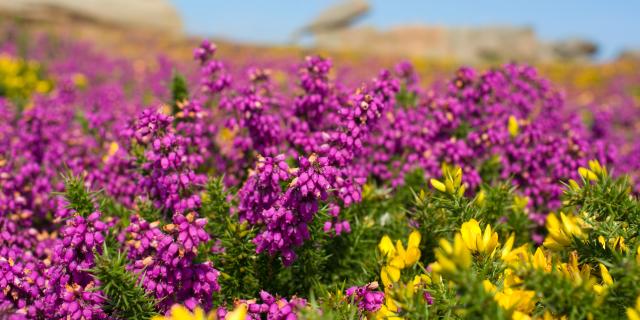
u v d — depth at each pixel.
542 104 5.36
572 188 2.80
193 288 2.34
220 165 4.39
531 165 4.08
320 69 3.89
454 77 4.69
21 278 2.66
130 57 20.61
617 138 7.32
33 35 22.08
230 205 3.28
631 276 1.96
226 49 28.42
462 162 3.99
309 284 3.12
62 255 2.55
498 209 3.33
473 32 49.72
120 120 5.29
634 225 2.53
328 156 3.03
